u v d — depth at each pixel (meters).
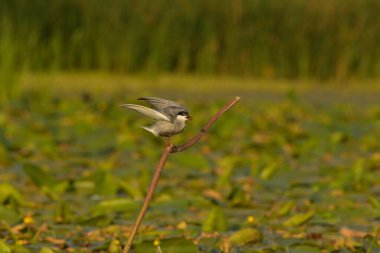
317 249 7.66
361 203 9.73
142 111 5.08
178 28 25.08
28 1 23.95
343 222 8.86
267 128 15.57
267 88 22.77
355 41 25.22
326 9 25.44
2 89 18.36
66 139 13.83
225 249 7.67
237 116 15.37
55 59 21.95
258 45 25.02
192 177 11.27
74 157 12.48
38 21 23.86
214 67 24.97
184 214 9.11
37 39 23.09
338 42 25.19
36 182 10.09
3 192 9.30
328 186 10.54
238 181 10.94
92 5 24.62
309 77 25.12
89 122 14.67
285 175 11.41
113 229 8.27
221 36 25.16
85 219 8.61
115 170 11.51
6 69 18.48
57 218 8.70
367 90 23.23
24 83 20.89
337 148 13.72
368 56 25.38
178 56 25.20
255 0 25.22
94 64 24.69
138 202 9.30
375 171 11.86
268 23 25.08
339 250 7.73
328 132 15.31
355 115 17.69
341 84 24.48
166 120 5.07
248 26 25.03
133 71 24.67
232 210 9.40
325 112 18.03
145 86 22.12
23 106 17.52
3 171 11.33
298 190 10.47
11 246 7.43
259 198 10.02
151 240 7.40
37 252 7.51
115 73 24.55
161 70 24.91
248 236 7.93
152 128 5.16
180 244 7.33
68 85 21.61
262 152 13.13
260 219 8.83
